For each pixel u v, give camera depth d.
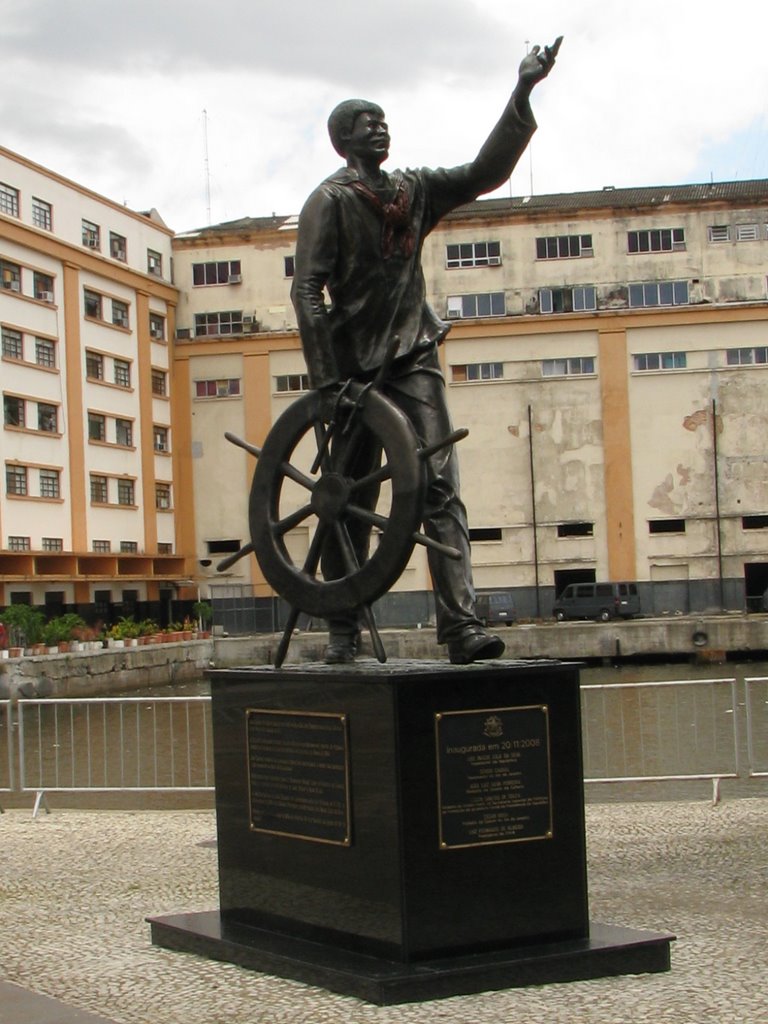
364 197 7.14
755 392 56.09
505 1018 5.69
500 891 6.32
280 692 6.82
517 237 57.69
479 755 6.30
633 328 56.62
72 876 10.23
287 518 7.20
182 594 58.53
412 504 6.48
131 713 13.95
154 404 57.69
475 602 7.00
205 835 12.05
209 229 62.41
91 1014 6.10
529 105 7.14
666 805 13.27
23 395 48.50
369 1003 5.95
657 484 56.34
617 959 6.39
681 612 56.06
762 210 56.59
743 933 7.45
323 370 7.00
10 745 14.11
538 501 56.75
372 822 6.27
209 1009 6.07
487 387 57.19
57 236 51.12
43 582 48.69
